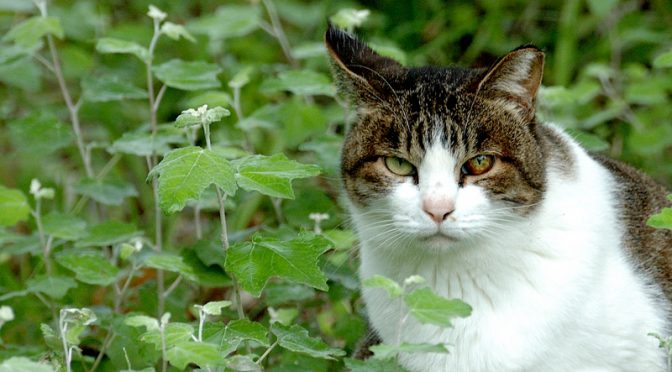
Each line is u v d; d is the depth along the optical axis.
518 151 4.73
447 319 3.84
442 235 4.63
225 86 7.88
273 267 4.44
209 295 6.53
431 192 4.61
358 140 4.91
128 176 7.97
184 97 7.94
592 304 4.75
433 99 4.79
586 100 7.25
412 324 4.81
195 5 9.27
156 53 8.20
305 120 6.57
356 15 6.29
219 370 4.38
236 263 4.46
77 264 5.33
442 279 4.81
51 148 6.34
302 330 4.54
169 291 5.93
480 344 4.71
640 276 5.00
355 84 4.95
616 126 7.59
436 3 8.82
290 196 4.36
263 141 7.61
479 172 4.70
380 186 4.80
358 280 5.50
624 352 4.85
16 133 6.36
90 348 5.68
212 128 7.58
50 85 8.58
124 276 6.14
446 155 4.67
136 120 7.95
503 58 4.70
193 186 4.22
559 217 4.77
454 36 8.63
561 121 6.85
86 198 7.18
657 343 4.93
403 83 4.92
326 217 5.66
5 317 3.91
